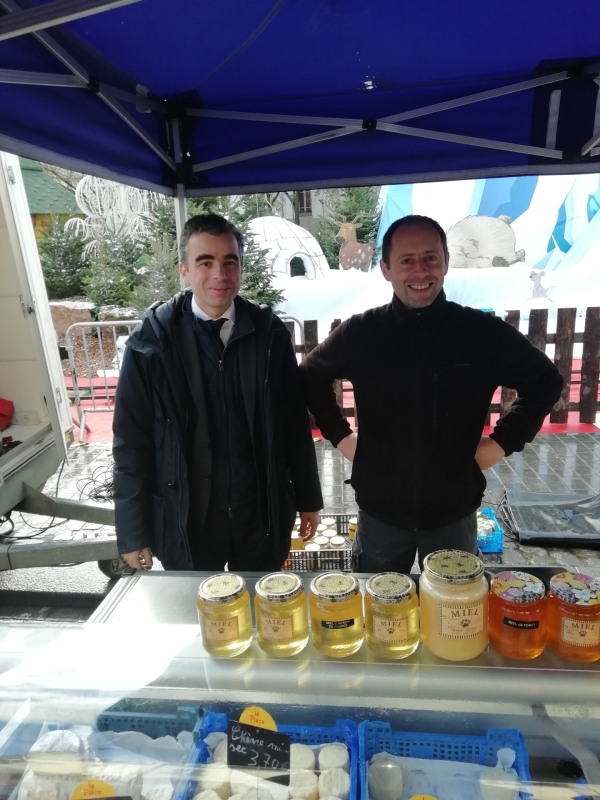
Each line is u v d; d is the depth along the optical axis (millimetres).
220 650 959
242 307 1739
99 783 841
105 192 9727
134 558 1753
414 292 1637
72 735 903
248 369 1691
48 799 832
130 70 2072
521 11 1709
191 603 1148
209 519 1764
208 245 1595
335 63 2045
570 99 2273
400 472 1789
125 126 2258
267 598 930
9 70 1533
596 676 880
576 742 834
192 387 1661
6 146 1572
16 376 3215
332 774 850
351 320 1842
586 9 1700
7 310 3107
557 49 2002
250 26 1735
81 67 1834
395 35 1846
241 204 8688
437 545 1852
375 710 900
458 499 1793
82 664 987
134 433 1697
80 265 10086
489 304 7449
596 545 3074
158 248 8094
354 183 2598
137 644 1023
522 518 3314
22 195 3658
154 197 8789
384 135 2504
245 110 2479
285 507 1869
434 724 889
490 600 939
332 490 3971
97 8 876
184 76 2158
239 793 840
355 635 945
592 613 876
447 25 1790
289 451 1926
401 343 1724
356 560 2002
